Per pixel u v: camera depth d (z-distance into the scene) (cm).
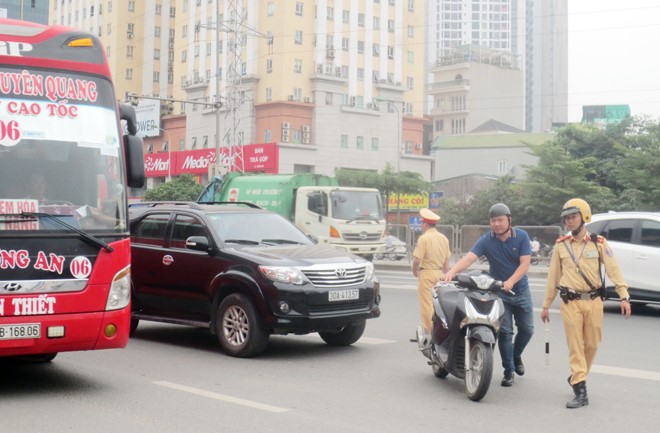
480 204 4950
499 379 838
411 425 637
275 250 990
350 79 7112
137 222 1117
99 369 879
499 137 8644
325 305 937
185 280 1027
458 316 745
